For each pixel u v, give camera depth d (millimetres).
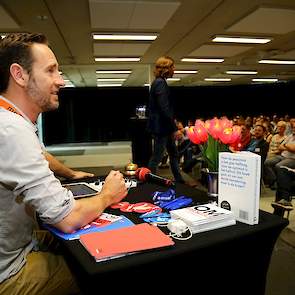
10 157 841
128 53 5957
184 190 1313
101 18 3697
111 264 696
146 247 748
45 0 3119
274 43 5238
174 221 887
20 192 851
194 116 12695
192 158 4988
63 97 11891
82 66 7488
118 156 7746
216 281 880
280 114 12172
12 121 870
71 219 865
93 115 12172
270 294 1683
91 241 783
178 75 9633
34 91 967
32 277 951
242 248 890
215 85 12688
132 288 749
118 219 960
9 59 943
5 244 928
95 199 985
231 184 966
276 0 3201
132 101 12227
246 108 12758
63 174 1545
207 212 934
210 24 4020
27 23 3879
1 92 979
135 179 1505
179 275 806
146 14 3572
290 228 2582
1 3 3152
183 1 3193
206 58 6613
